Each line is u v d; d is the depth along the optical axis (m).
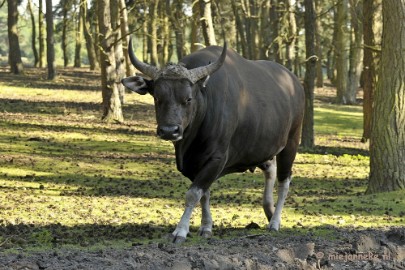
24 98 83.56
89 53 148.00
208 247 20.80
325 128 82.06
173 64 21.31
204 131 21.98
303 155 55.81
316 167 49.69
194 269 17.70
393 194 34.88
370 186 36.62
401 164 35.84
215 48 23.92
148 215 28.86
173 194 35.44
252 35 117.31
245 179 41.81
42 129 59.56
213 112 22.03
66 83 109.44
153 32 111.94
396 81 35.94
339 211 30.61
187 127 21.39
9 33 118.44
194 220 28.02
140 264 17.58
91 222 26.78
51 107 76.06
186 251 19.67
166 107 20.80
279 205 26.09
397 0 35.97
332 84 161.12
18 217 27.62
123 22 84.12
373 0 61.47
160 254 19.06
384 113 36.12
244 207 31.89
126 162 46.47
